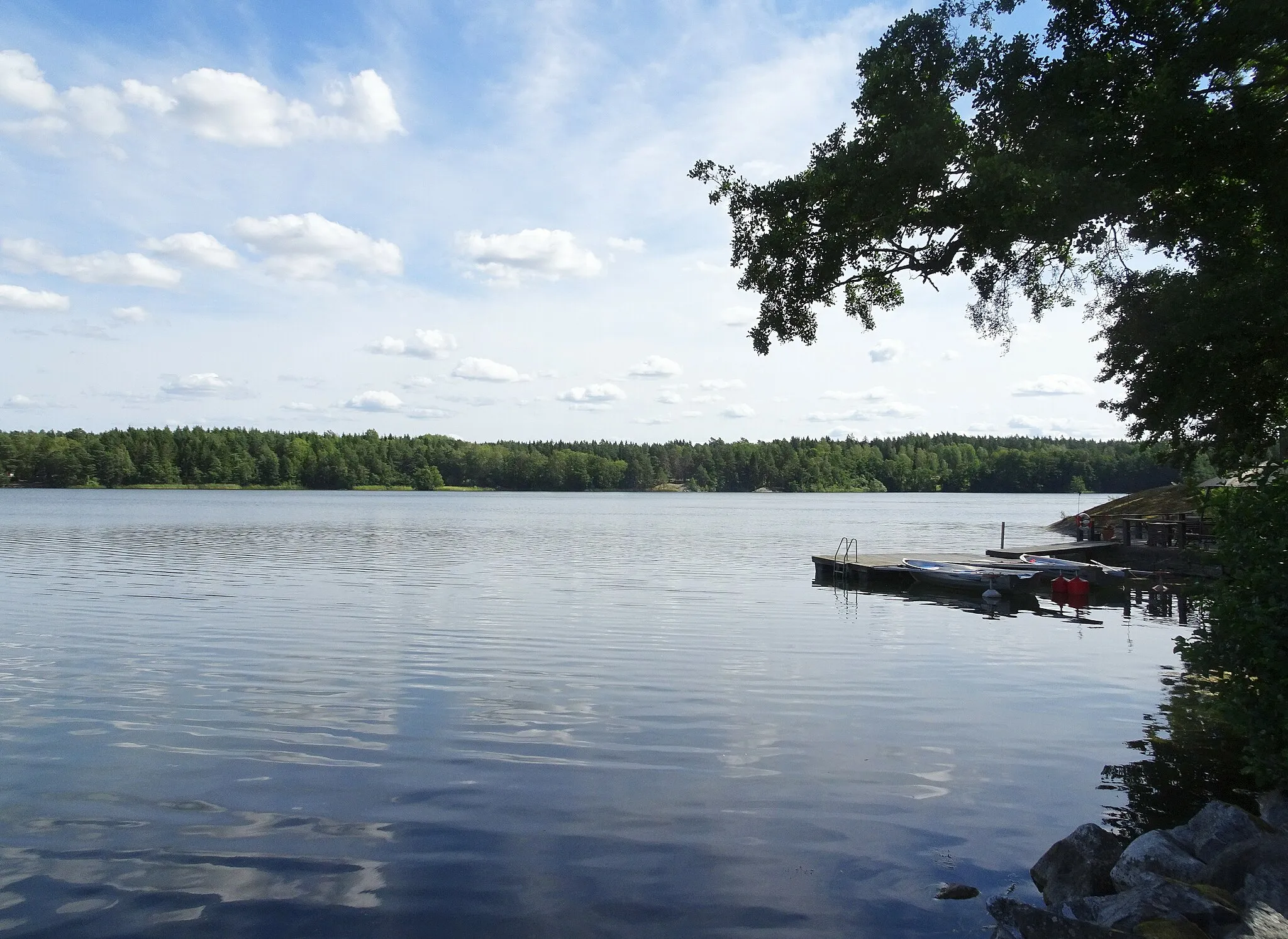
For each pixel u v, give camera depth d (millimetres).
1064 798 9414
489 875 7500
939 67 11719
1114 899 6625
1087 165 10727
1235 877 6891
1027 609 24703
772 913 6910
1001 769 10352
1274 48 10562
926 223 11953
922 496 194000
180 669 15469
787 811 8961
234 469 178125
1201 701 13688
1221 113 10328
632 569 34906
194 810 8891
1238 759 10734
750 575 33000
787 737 11539
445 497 165375
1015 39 11250
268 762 10398
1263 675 8617
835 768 10297
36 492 158875
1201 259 11305
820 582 30922
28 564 34844
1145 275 11719
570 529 66188
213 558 37688
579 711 12742
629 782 9773
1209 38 10422
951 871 7656
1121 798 9430
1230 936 6008
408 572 32875
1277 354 10836
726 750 10977
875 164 11867
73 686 14203
